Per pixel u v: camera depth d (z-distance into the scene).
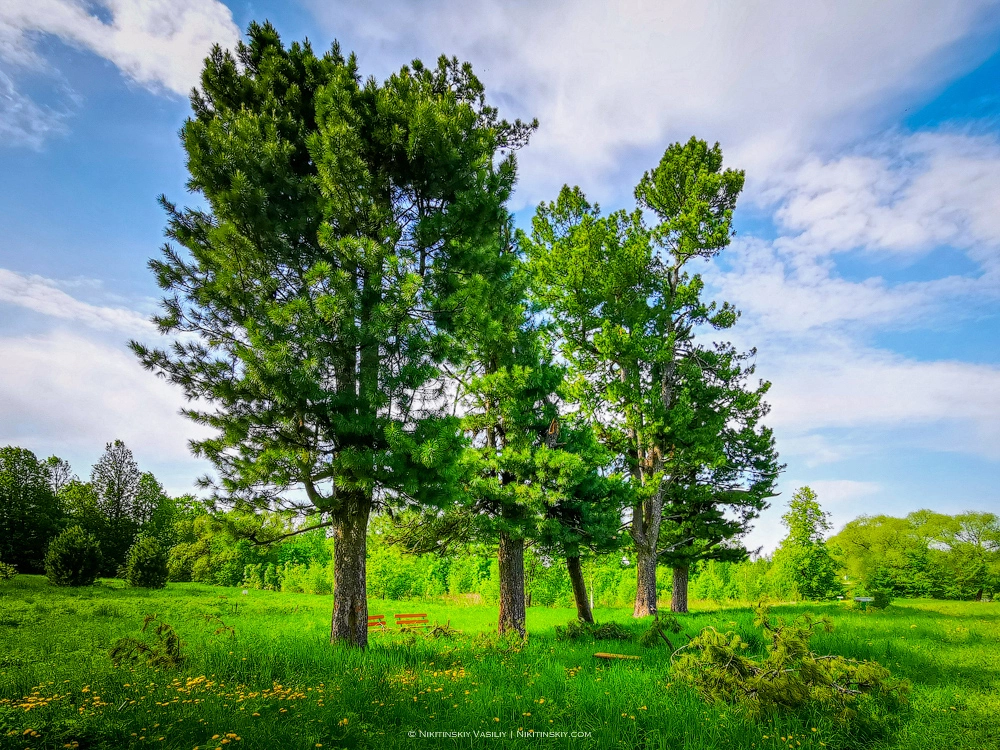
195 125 10.31
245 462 10.08
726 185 22.14
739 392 24.03
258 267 10.51
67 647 11.77
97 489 56.47
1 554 43.91
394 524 13.41
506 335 13.71
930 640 13.93
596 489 15.97
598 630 14.09
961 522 46.50
